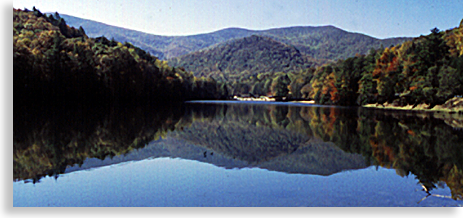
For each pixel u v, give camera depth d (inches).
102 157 815.1
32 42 3191.4
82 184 577.3
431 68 2810.0
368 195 516.7
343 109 3339.1
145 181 598.9
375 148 964.6
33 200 492.4
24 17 4488.2
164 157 829.8
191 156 848.9
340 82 4431.6
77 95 3348.9
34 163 737.6
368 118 2046.0
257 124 1776.6
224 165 745.0
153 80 5196.9
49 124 1499.8
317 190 543.2
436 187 559.5
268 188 554.3
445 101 2824.8
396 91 3331.7
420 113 2500.0
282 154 888.3
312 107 3892.7
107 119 1844.2
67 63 3193.9
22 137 1105.4
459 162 759.7
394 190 543.8
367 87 3875.5
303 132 1393.9
